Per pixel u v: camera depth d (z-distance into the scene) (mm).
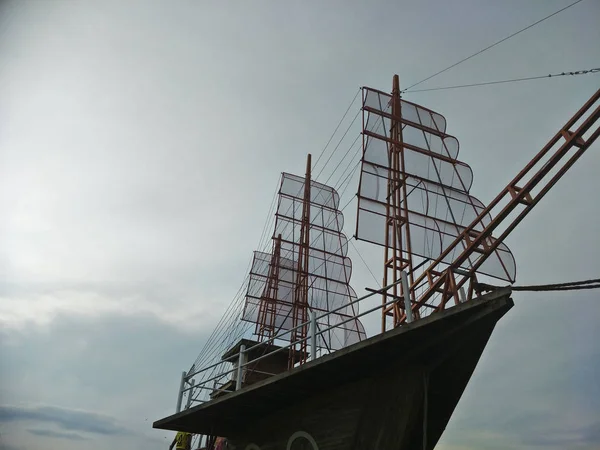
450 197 23453
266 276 38625
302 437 12438
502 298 9211
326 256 40438
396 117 25000
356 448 11156
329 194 44219
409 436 10617
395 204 22203
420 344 10188
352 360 10742
